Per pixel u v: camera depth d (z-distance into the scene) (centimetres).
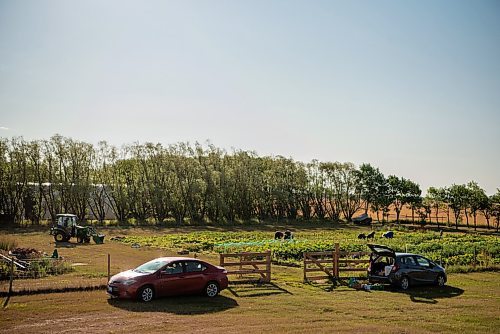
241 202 8738
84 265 2895
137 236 5541
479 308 1842
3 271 2336
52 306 1697
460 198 8469
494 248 4166
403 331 1423
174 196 8038
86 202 7375
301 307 1805
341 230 7438
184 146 8344
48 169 7344
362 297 2062
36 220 6906
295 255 3531
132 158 7981
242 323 1500
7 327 1409
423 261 2400
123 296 1794
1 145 6962
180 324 1466
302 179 9331
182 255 3644
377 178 9375
